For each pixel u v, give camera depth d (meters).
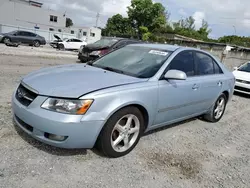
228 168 3.26
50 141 2.69
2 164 2.63
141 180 2.72
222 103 5.20
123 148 3.18
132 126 3.26
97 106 2.71
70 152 3.07
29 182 2.42
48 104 2.65
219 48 22.59
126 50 4.29
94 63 4.15
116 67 3.76
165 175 2.88
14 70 8.16
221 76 4.91
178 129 4.46
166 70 3.56
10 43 19.70
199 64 4.34
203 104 4.49
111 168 2.86
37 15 46.09
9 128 3.44
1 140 3.11
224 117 5.75
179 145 3.76
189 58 4.11
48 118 2.58
